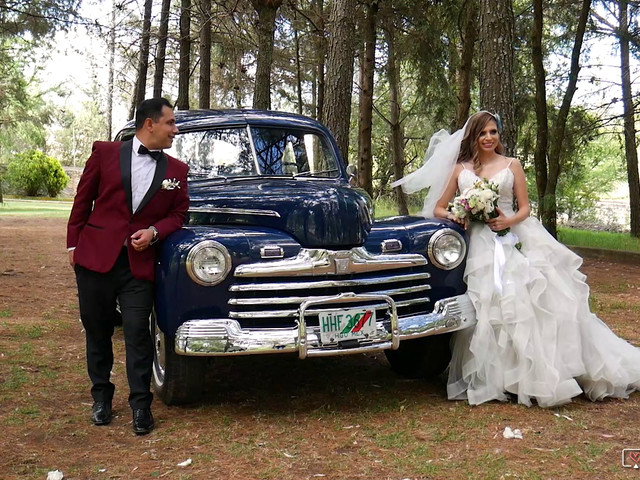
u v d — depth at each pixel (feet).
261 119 17.70
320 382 16.03
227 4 41.83
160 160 13.03
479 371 14.16
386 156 96.37
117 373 16.74
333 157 18.22
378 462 11.10
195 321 12.67
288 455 11.42
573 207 89.30
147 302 12.87
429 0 46.37
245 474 10.68
